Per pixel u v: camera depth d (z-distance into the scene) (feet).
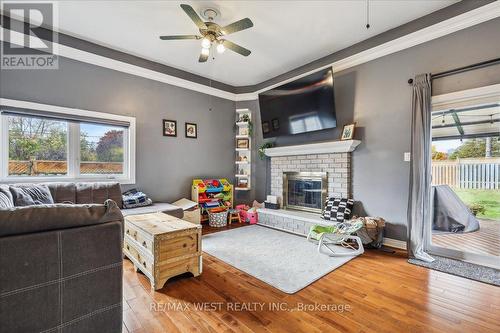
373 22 9.70
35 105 9.75
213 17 9.22
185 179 14.71
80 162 11.32
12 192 7.75
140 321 5.36
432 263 8.52
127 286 6.98
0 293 3.35
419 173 9.16
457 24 8.55
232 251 9.78
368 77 11.16
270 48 11.80
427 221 9.40
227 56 12.65
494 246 8.44
